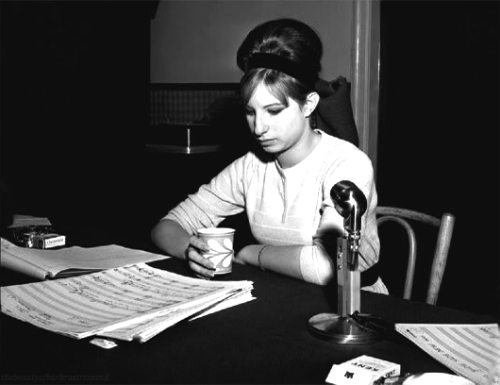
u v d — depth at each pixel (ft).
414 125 12.04
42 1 10.83
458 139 11.77
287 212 5.65
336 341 3.41
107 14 11.82
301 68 4.92
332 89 7.16
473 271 11.68
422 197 12.16
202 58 12.92
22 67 10.68
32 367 3.13
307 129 5.46
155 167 11.98
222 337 3.51
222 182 6.24
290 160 5.55
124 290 4.14
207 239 4.69
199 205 6.26
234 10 12.32
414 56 11.89
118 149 12.17
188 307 3.76
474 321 3.76
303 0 11.42
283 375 3.04
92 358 3.24
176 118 13.41
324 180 5.40
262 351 3.32
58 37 11.12
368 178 5.35
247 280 4.67
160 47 13.57
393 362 3.16
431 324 3.57
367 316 3.62
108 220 11.90
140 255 5.29
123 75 12.21
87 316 3.67
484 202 11.65
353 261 3.59
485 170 11.60
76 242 5.77
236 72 12.44
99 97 11.85
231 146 11.62
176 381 2.98
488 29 11.40
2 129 10.41
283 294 4.31
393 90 12.03
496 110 11.46
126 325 3.51
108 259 5.06
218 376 3.03
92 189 11.68
